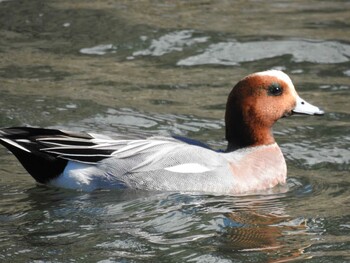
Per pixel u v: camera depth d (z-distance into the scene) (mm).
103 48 19453
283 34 20266
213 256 10945
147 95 17297
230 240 11477
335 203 12914
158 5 22281
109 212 12344
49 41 19703
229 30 20516
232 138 14086
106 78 18031
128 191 13141
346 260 10836
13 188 13227
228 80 18078
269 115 13938
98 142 13211
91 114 16219
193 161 13305
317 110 14125
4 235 11500
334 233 11742
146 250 11125
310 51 19359
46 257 10820
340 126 16078
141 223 12016
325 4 22875
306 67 18781
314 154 14945
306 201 13039
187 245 11297
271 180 13656
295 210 12648
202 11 21953
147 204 12672
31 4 21625
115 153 13172
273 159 13852
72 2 21984
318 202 12984
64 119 15953
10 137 12930
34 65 18516
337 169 14367
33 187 13281
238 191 13359
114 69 18516
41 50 19266
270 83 13930
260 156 13805
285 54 19266
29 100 16719
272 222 12133
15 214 12227
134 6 22016
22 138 12969
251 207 12742
